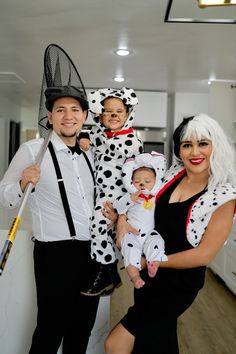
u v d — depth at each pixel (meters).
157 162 1.61
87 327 1.77
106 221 1.64
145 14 2.76
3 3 2.60
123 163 1.72
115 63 4.13
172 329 1.45
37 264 1.66
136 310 1.47
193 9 2.64
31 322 2.02
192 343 2.62
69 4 2.60
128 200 1.58
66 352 1.79
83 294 1.67
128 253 1.48
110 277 1.73
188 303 1.47
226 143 1.43
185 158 1.46
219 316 3.09
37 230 1.65
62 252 1.61
